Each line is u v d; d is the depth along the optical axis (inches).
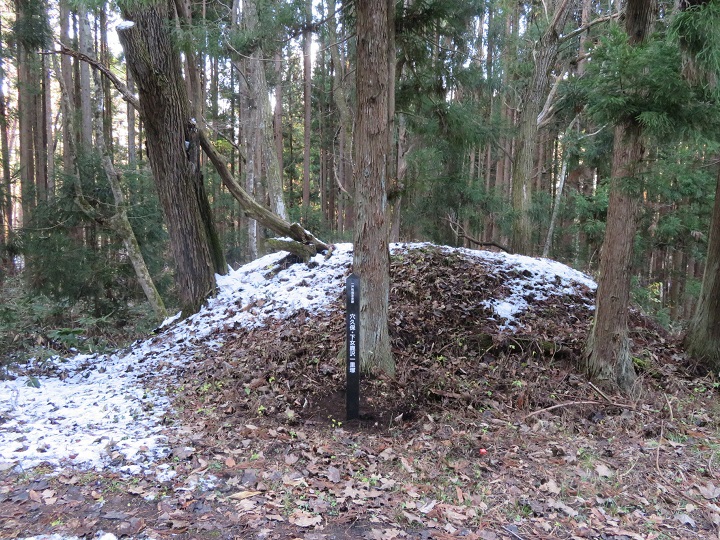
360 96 205.3
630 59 159.8
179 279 333.7
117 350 301.7
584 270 614.2
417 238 533.6
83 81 514.0
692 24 142.9
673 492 143.6
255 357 243.0
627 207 213.5
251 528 112.7
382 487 137.3
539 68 451.2
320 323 269.1
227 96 741.9
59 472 135.9
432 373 223.3
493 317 274.5
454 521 121.8
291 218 638.5
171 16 299.7
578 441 177.0
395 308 274.1
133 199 437.1
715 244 251.9
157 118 307.3
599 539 118.0
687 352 258.4
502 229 514.6
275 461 150.0
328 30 438.9
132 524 111.8
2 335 284.7
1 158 687.7
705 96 158.9
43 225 388.2
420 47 328.2
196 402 202.1
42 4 346.9
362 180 208.7
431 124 375.6
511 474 150.8
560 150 845.8
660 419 196.2
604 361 221.9
